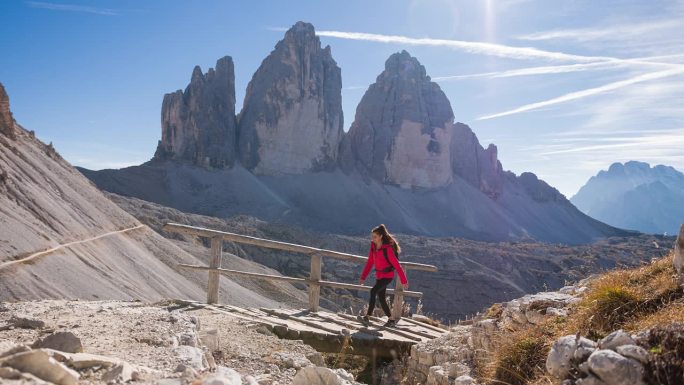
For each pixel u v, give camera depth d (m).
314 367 5.08
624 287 5.91
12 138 74.50
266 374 6.12
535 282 148.50
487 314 9.27
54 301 10.06
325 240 153.38
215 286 11.25
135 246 71.19
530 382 5.31
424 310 126.56
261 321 9.55
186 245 99.62
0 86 74.50
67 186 74.25
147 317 7.84
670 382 3.80
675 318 4.65
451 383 7.04
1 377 3.21
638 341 4.31
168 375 4.43
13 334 6.18
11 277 40.97
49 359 3.53
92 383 3.82
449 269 141.00
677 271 5.87
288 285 92.50
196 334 6.72
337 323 11.05
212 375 4.02
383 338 10.10
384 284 11.10
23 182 60.66
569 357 4.56
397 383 9.19
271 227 148.62
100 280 51.44
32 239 49.41
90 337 6.20
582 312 5.90
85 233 62.25
